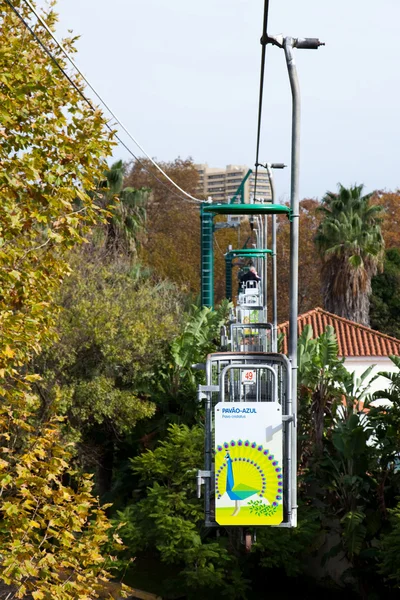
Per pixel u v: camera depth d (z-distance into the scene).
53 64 18.08
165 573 35.81
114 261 46.72
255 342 28.80
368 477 32.94
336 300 65.31
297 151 15.66
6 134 16.70
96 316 35.06
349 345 56.25
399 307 81.38
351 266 64.19
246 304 34.66
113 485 42.00
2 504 15.07
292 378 15.91
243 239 102.69
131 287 41.22
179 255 89.44
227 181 133.62
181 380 41.06
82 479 16.89
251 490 14.72
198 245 92.62
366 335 57.38
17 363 17.41
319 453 33.75
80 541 15.88
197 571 30.09
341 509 32.81
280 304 93.00
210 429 15.26
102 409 35.78
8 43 17.22
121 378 40.47
